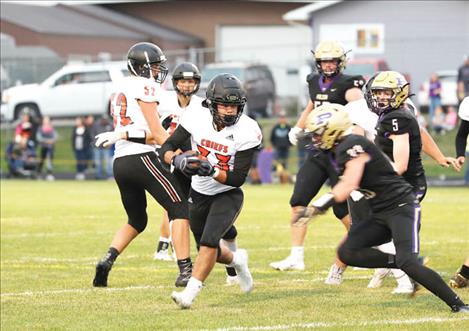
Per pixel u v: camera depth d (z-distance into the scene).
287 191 48.41
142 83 18.97
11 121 67.12
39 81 69.31
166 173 19.19
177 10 103.94
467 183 52.34
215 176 16.61
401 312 16.28
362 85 20.88
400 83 17.27
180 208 19.31
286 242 27.31
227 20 103.31
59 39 87.44
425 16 73.69
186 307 16.80
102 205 40.31
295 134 21.53
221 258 17.58
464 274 18.73
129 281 20.33
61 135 68.94
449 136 59.47
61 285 19.92
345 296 18.08
